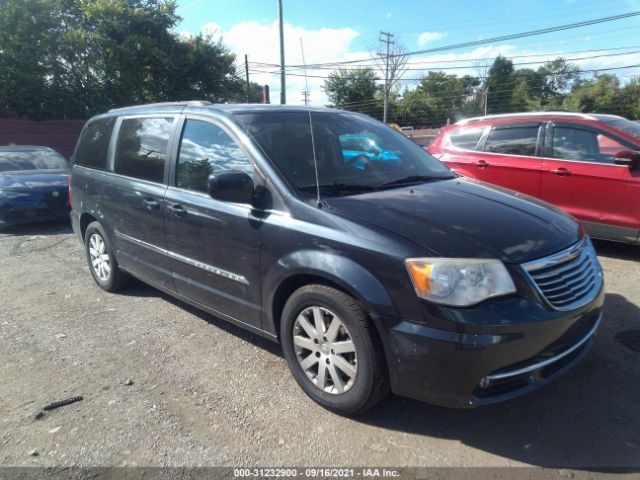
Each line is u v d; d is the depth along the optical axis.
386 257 2.53
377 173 3.57
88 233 5.18
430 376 2.45
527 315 2.41
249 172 3.29
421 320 2.44
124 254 4.60
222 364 3.54
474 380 2.39
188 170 3.76
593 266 2.98
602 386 3.09
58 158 10.23
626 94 69.06
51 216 8.45
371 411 2.93
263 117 3.64
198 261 3.64
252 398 3.10
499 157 6.52
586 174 5.70
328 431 2.76
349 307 2.65
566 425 2.75
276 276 3.02
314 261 2.77
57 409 3.03
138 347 3.83
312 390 2.98
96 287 5.30
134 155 4.41
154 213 4.00
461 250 2.49
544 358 2.53
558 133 6.07
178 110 4.03
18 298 5.02
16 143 20.14
